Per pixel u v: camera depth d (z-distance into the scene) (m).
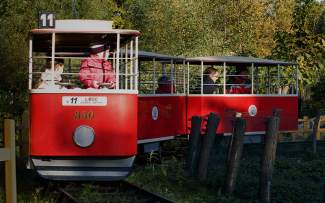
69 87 7.24
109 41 7.31
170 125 10.06
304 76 15.63
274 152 6.71
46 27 6.16
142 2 28.14
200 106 10.91
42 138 6.12
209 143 7.98
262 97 11.66
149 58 9.81
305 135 10.63
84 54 8.23
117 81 6.19
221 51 22.36
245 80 12.02
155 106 9.45
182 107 10.66
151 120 9.29
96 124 6.16
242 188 7.30
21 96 13.59
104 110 6.16
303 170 9.05
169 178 7.85
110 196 6.25
